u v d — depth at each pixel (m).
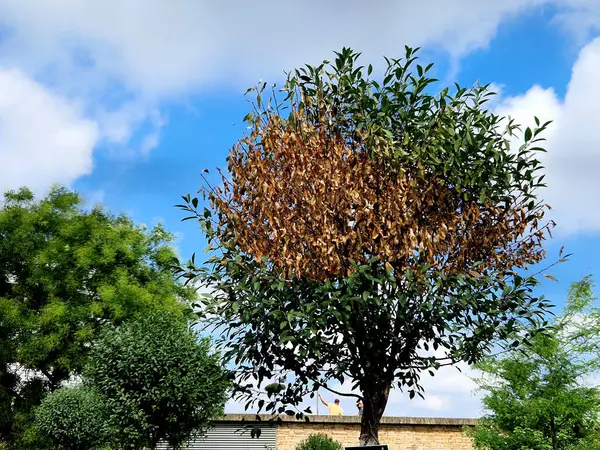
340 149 7.06
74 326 21.56
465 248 7.08
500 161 7.02
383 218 6.73
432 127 7.16
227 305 7.12
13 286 22.47
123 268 22.83
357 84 7.56
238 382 7.48
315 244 6.60
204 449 19.31
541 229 7.22
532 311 7.10
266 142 7.17
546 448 12.48
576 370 12.77
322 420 19.64
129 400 14.24
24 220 22.47
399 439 19.88
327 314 6.56
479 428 13.77
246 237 7.06
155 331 14.88
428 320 6.91
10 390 21.88
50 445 18.72
